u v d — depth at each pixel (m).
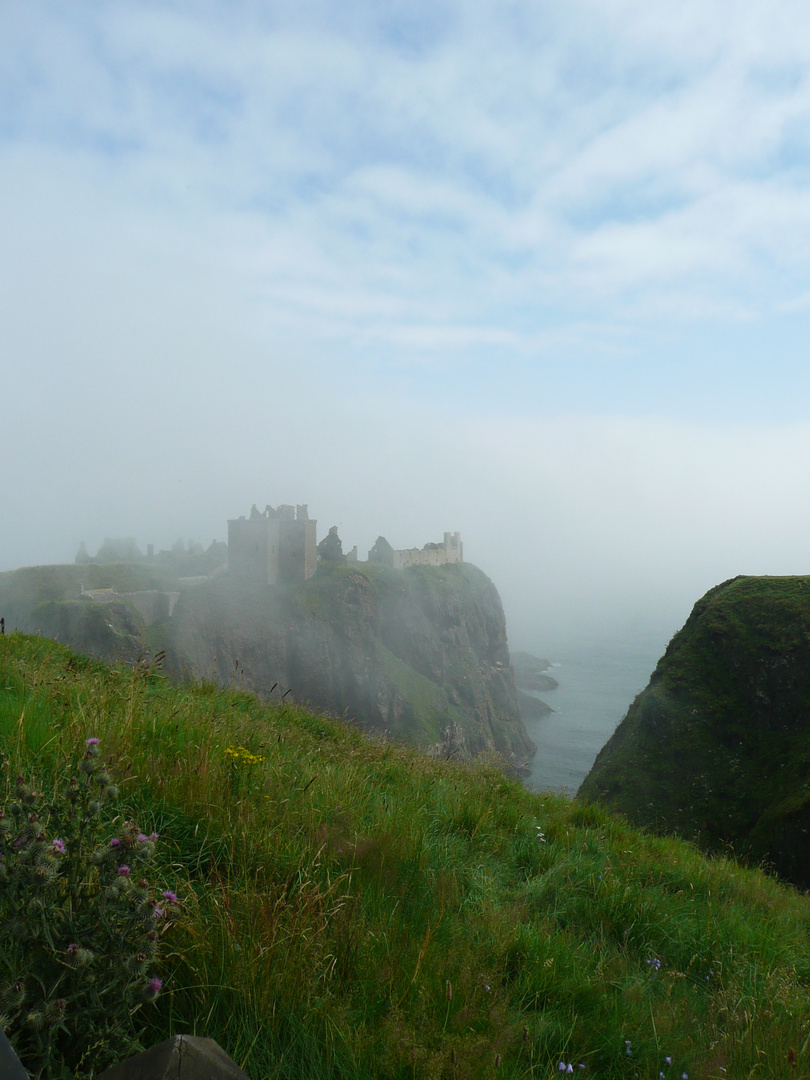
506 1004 3.95
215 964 3.44
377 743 11.55
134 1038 2.77
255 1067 2.99
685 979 5.29
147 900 2.66
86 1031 2.56
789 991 5.00
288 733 9.53
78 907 2.77
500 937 4.79
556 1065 3.67
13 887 2.46
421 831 6.21
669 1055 3.92
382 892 4.79
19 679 7.92
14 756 4.83
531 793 11.03
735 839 35.91
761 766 39.09
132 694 7.16
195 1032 3.00
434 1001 3.70
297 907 4.00
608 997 4.48
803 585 47.16
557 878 6.59
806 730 38.72
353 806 6.27
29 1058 2.44
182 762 5.49
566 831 8.52
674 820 38.66
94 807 2.95
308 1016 3.30
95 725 5.77
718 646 47.34
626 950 5.47
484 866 6.39
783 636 43.28
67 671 8.94
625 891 6.48
